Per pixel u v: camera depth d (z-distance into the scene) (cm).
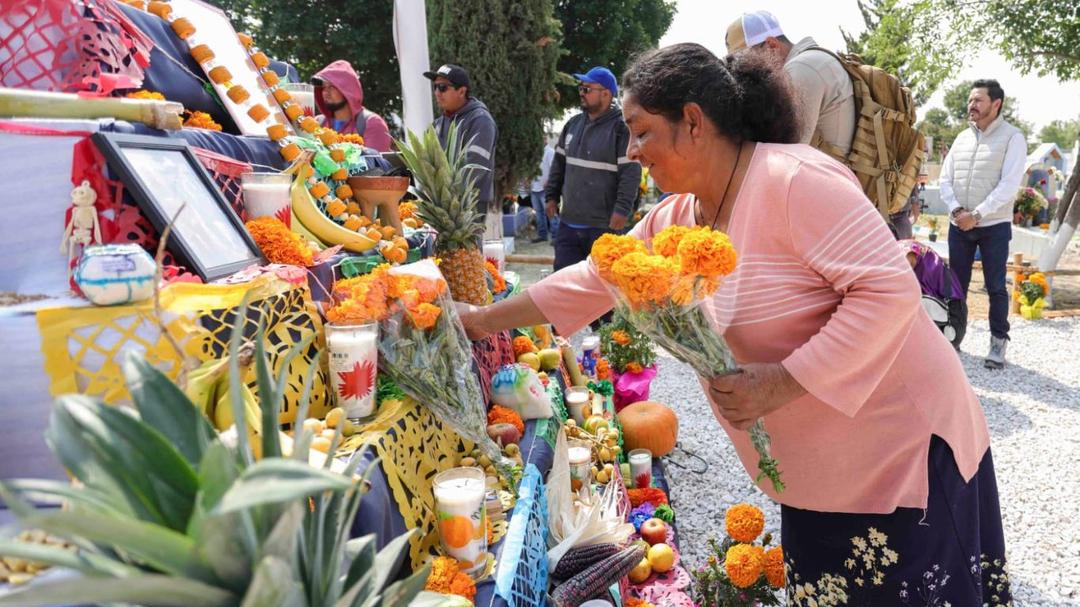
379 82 1706
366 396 181
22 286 145
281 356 164
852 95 342
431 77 538
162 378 84
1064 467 452
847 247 156
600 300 218
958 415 178
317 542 85
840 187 159
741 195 170
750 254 169
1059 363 676
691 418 542
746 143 176
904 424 174
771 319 171
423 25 517
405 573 166
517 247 1365
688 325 159
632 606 251
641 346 457
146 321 129
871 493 180
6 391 125
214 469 69
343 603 84
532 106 1085
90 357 127
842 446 177
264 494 63
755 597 234
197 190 179
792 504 191
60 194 147
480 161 530
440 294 198
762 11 358
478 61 1048
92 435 72
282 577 71
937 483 177
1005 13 1373
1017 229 1476
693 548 358
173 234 156
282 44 1623
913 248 488
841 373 157
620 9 1984
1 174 144
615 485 296
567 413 358
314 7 1612
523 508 204
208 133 214
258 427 136
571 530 237
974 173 655
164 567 69
